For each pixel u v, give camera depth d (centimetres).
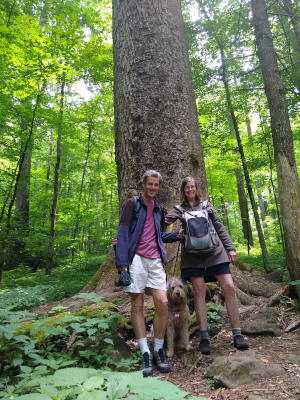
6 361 231
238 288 446
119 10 492
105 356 247
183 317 296
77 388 105
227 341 303
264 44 510
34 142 880
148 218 275
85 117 1122
